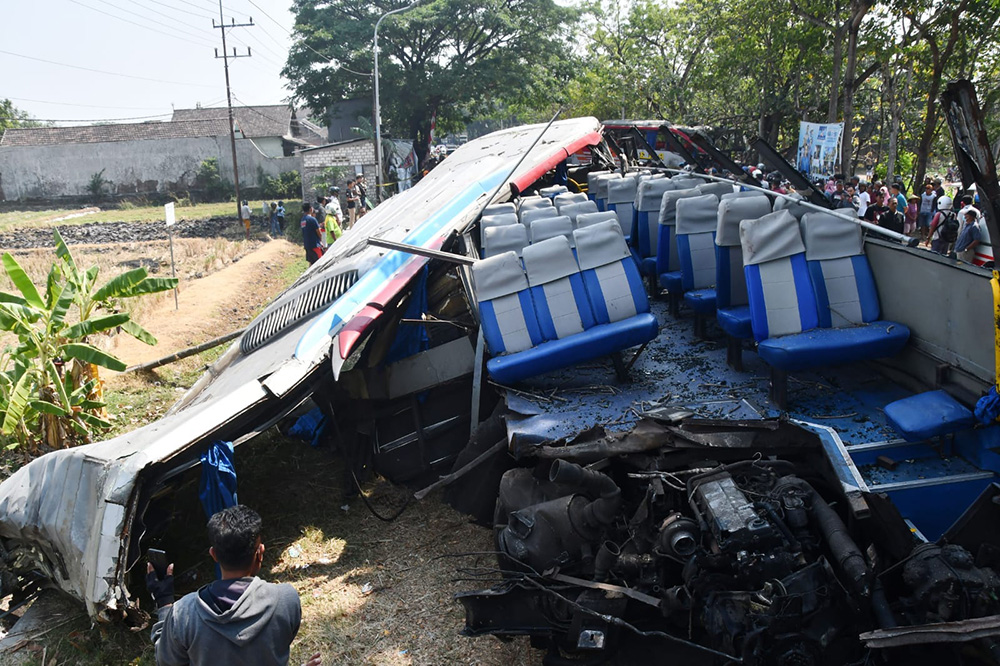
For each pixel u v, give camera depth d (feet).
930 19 60.29
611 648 12.96
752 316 16.42
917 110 82.23
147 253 75.46
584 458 14.01
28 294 23.31
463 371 21.75
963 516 11.34
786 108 92.94
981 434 13.39
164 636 9.15
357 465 22.68
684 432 13.84
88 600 15.30
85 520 15.81
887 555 12.30
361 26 115.96
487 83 119.85
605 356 18.12
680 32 110.01
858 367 17.94
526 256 18.45
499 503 15.31
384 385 22.47
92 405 24.27
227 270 62.75
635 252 27.17
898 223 38.19
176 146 152.76
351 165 106.11
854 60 62.64
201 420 17.01
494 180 31.07
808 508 12.25
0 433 23.98
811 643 11.32
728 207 18.24
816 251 16.74
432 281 25.31
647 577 12.80
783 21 80.38
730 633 11.32
